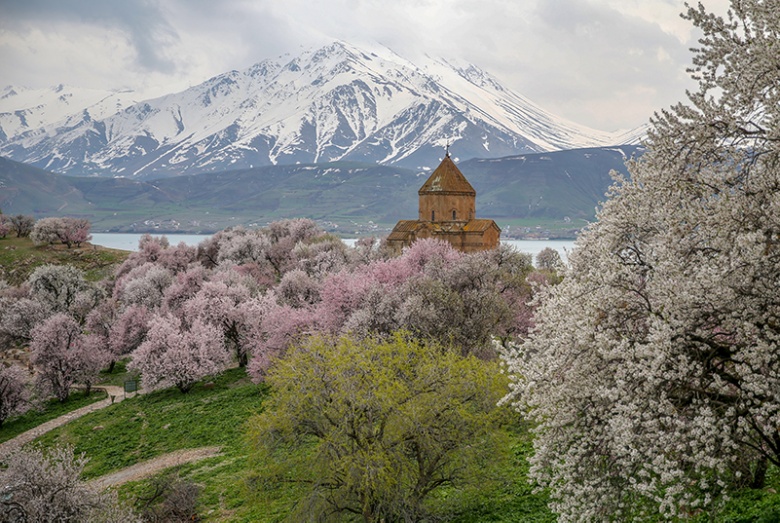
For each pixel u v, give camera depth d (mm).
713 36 17266
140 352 66188
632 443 15258
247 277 91250
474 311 49469
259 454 27578
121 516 29047
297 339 56562
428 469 27141
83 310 102312
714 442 14531
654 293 16156
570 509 16656
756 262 14656
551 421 17062
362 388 25828
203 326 69188
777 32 15578
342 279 62719
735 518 17688
